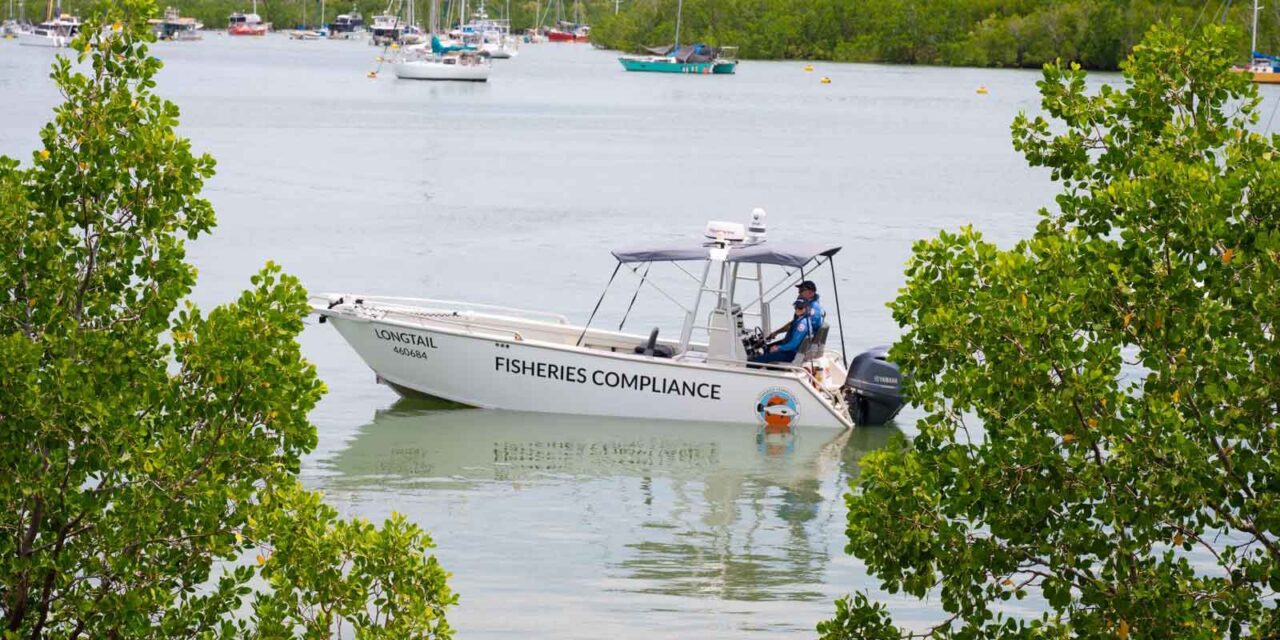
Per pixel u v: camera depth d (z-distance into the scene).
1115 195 31.31
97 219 31.83
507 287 113.50
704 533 58.03
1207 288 30.47
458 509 60.56
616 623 48.31
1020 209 168.62
